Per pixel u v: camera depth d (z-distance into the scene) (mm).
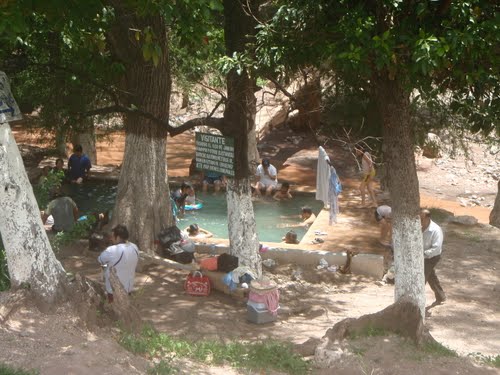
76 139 21844
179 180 19719
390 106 8547
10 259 7449
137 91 12383
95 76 13812
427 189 21766
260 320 9758
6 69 13531
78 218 14766
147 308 10156
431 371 7738
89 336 7258
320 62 9531
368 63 8234
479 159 24797
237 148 10984
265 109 26516
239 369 7695
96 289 8398
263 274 11898
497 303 10938
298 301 10867
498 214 16594
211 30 10906
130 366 6809
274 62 9188
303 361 8055
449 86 9094
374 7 8383
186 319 9773
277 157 23891
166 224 12695
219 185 19219
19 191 7363
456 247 13602
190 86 18203
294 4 8633
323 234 14172
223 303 10602
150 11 8891
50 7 8781
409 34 7934
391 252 13039
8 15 7742
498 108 8875
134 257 8891
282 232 15766
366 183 16562
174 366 7215
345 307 10664
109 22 11055
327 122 15938
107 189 19094
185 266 11688
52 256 7598
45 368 6340
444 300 10734
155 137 12516
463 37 7496
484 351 9039
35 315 7250
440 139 24312
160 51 9125
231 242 11367
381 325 8609
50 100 15266
